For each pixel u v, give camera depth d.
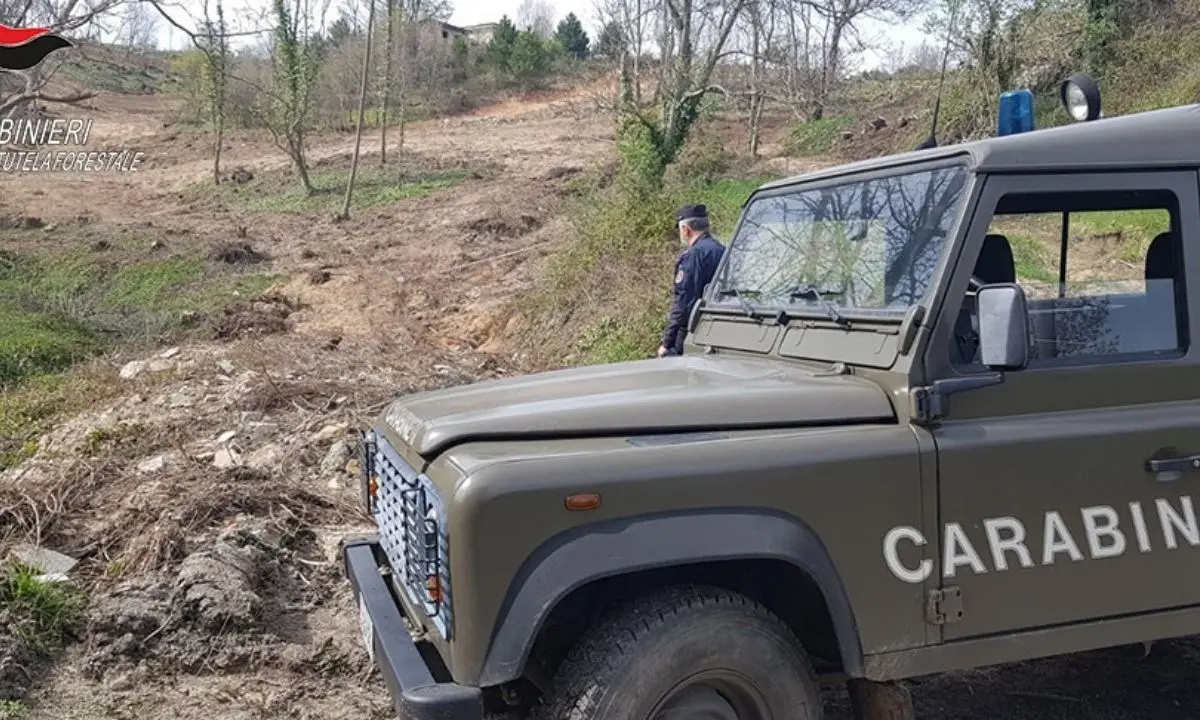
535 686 3.44
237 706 4.60
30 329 14.59
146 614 5.15
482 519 2.86
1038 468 3.34
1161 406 3.52
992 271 3.53
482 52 60.41
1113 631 3.46
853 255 3.73
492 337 15.46
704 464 3.04
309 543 6.46
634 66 23.12
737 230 4.59
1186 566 3.53
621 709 3.00
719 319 4.44
